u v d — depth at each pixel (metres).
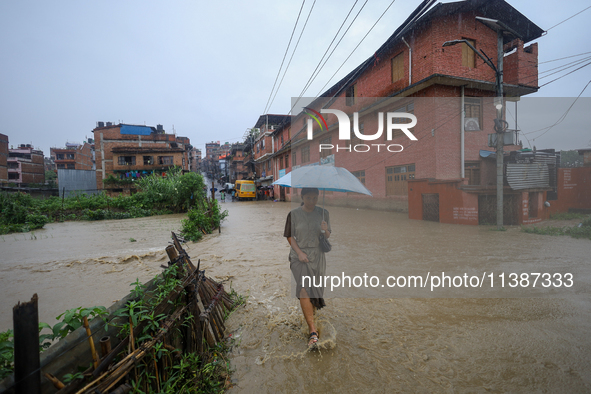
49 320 3.44
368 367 2.36
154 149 38.25
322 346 2.62
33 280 4.92
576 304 3.30
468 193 8.53
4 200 13.53
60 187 33.75
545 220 9.47
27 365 1.17
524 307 3.27
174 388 2.01
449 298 3.57
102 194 19.09
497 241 6.47
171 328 2.11
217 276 4.71
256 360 2.51
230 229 10.29
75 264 5.91
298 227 2.75
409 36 11.70
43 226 12.93
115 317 1.74
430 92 10.70
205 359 2.38
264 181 35.31
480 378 2.17
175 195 18.77
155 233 10.12
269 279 4.55
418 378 2.21
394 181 11.00
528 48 11.86
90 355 1.55
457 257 5.22
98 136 39.72
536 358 2.37
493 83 10.65
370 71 14.30
